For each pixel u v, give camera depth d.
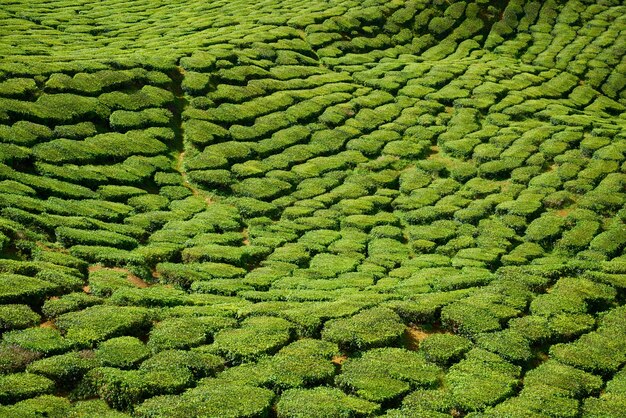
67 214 29.02
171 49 49.25
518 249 31.30
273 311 23.69
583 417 19.48
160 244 28.84
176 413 17.53
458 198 36.25
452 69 53.69
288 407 18.48
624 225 33.47
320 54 54.66
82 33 54.47
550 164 40.22
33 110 36.12
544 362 22.72
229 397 18.47
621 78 57.22
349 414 18.42
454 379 20.77
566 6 71.00
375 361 21.17
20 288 21.94
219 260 28.47
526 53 61.44
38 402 17.31
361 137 42.91
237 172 37.03
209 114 42.00
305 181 37.22
